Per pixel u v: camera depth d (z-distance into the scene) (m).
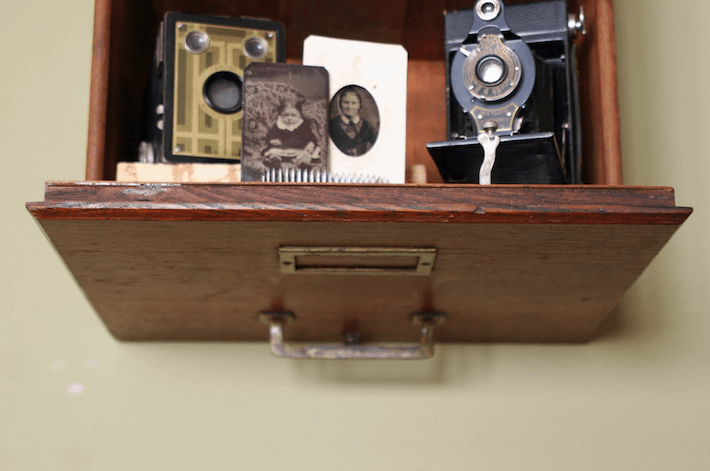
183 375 1.24
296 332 1.23
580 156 1.10
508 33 1.06
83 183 0.85
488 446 1.23
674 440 1.24
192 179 0.96
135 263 0.96
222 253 0.94
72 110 1.36
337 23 1.27
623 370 1.28
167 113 1.04
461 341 1.27
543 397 1.26
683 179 1.36
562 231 0.88
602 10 1.09
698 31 1.43
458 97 1.05
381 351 1.12
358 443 1.22
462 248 0.93
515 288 1.05
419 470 1.22
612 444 1.24
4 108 1.35
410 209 0.85
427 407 1.25
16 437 1.20
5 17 1.40
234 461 1.21
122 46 1.10
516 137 0.93
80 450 1.20
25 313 1.25
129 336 1.23
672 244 1.34
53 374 1.23
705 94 1.40
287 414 1.23
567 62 1.12
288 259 0.96
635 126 1.38
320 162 0.98
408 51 1.32
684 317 1.30
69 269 0.98
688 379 1.27
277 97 0.99
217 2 1.22
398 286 1.05
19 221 1.30
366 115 1.03
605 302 1.09
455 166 1.01
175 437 1.21
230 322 1.18
